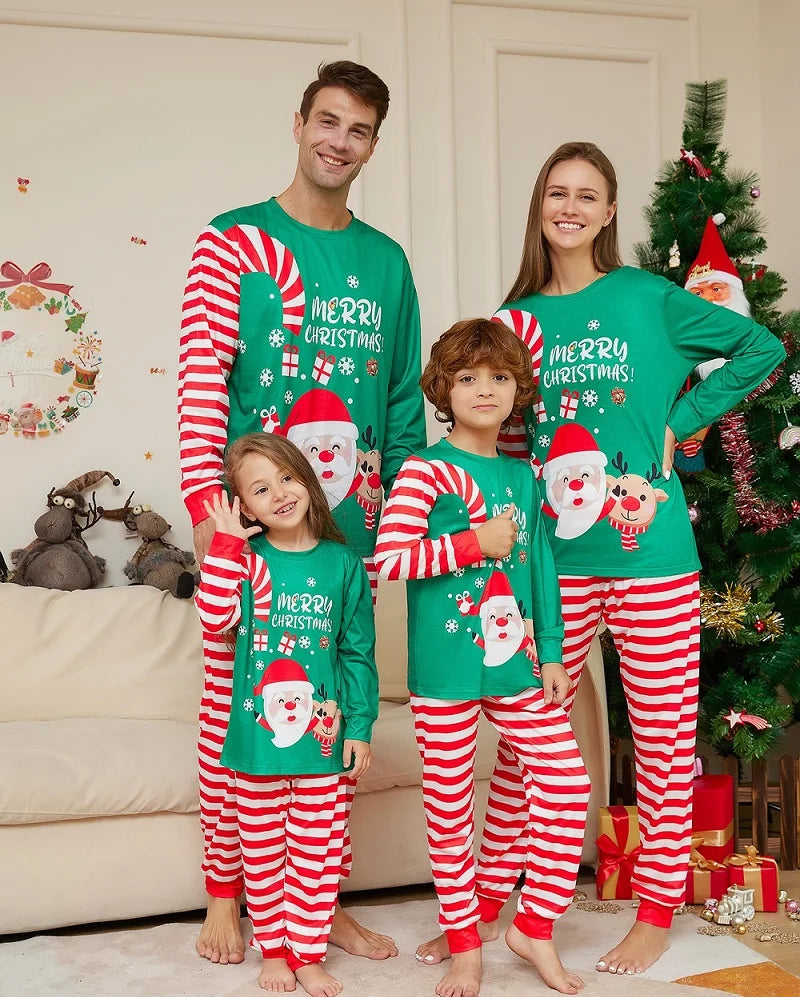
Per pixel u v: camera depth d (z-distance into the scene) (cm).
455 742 198
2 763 224
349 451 209
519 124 356
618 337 206
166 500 330
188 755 239
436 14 346
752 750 262
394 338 218
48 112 321
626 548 205
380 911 243
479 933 220
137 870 229
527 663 199
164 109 328
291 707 197
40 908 223
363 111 201
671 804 212
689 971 208
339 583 203
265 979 199
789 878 266
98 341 325
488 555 194
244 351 206
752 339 209
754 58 370
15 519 320
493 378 201
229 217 205
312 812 200
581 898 251
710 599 273
